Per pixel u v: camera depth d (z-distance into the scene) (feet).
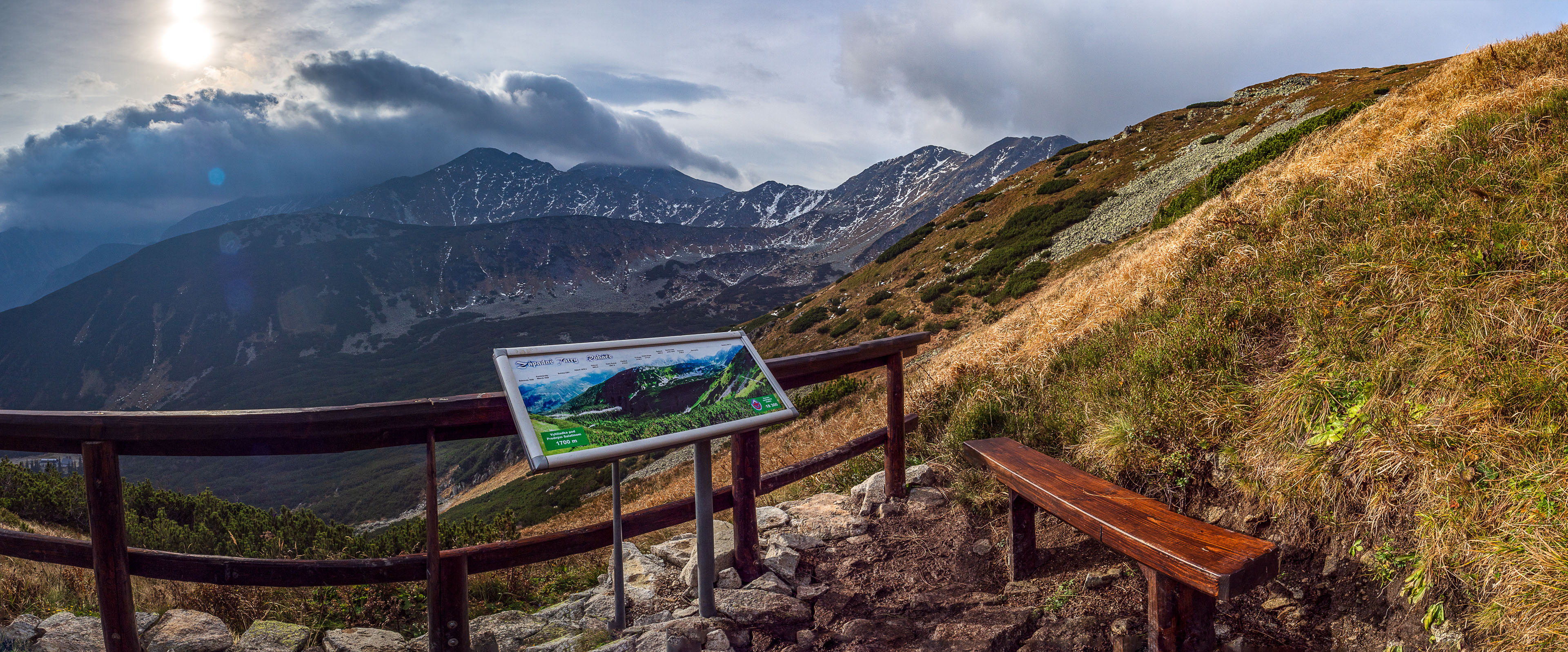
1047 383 17.60
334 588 12.31
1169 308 16.79
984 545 11.30
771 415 9.00
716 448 57.72
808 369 11.15
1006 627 8.69
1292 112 110.63
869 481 14.16
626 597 10.87
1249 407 10.92
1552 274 9.65
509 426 8.43
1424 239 12.11
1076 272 54.95
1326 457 8.96
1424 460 7.86
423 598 12.11
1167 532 7.59
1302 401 9.71
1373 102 43.32
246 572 8.04
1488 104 18.97
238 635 11.50
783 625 9.56
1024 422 14.92
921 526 12.33
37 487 30.35
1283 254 14.88
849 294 132.16
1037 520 11.84
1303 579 8.70
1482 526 7.13
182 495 28.73
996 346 27.20
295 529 22.04
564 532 9.21
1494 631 6.59
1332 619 8.11
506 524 18.48
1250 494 9.88
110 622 7.66
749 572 10.93
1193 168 93.40
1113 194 103.14
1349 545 8.48
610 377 7.96
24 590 13.03
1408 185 15.26
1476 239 11.39
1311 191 18.11
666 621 9.67
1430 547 7.38
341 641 9.86
